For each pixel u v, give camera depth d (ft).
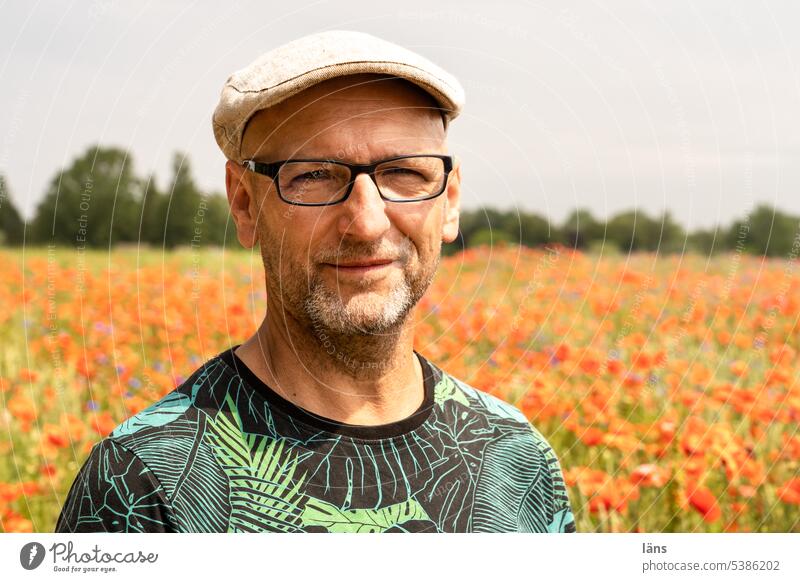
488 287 19.02
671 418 11.63
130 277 18.20
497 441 5.76
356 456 5.14
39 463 10.86
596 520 9.98
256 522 4.89
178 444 4.97
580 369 12.36
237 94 5.08
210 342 14.28
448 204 5.72
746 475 10.43
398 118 4.95
